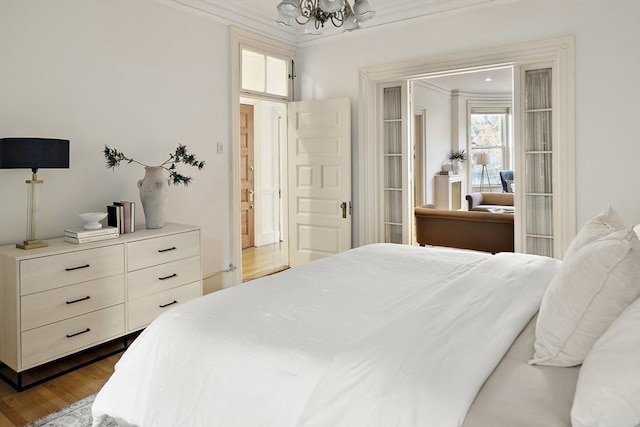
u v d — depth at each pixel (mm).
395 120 4785
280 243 7207
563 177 3742
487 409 1146
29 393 2533
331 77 4996
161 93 3809
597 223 1821
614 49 3479
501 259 2469
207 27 4191
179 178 3598
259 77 4828
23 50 2916
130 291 3035
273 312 1810
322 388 1298
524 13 3822
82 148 3270
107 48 3395
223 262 4469
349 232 4855
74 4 3180
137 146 3643
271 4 4301
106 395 1767
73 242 2848
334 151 4906
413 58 4414
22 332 2494
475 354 1354
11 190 2926
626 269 1259
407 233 4789
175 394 1565
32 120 2979
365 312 1790
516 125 4020
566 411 1134
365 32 4691
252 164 6887
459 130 9180
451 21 4180
